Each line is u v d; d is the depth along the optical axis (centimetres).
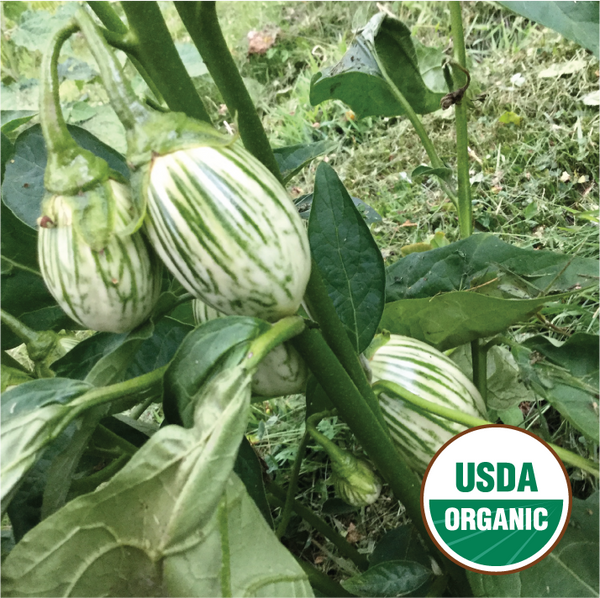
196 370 37
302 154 68
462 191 80
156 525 33
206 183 36
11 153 57
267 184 37
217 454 33
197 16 39
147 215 37
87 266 37
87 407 37
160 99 57
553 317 101
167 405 39
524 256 69
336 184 57
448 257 72
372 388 57
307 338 45
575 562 54
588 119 133
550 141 136
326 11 220
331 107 179
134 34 39
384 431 54
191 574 34
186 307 71
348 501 58
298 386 51
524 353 63
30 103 160
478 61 168
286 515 67
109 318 40
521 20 169
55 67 37
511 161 137
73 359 49
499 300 62
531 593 53
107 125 158
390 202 142
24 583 34
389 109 93
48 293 59
